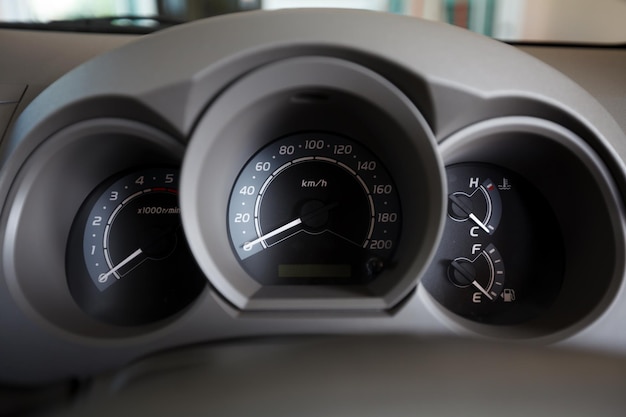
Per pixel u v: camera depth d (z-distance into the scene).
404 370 0.68
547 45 1.21
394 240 1.02
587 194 0.98
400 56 0.87
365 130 0.98
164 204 1.04
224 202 1.01
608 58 1.16
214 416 0.63
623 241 0.93
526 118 0.93
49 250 0.98
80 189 1.03
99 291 1.02
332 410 0.63
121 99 0.87
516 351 0.74
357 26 0.89
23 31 1.16
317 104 0.95
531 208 1.07
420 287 0.93
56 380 0.92
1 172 0.92
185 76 0.85
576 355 0.73
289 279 1.02
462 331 0.93
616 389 0.65
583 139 0.94
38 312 0.92
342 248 1.02
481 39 0.94
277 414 0.63
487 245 1.06
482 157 1.04
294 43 0.86
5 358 0.91
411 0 1.19
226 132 0.92
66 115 0.91
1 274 0.91
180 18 1.20
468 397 0.64
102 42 1.14
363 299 0.92
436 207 0.90
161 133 0.91
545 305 1.03
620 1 1.24
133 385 0.72
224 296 0.92
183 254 1.03
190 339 0.92
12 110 1.03
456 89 0.87
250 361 0.73
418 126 0.89
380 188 1.03
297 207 1.03
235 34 0.88
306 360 0.71
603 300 0.93
